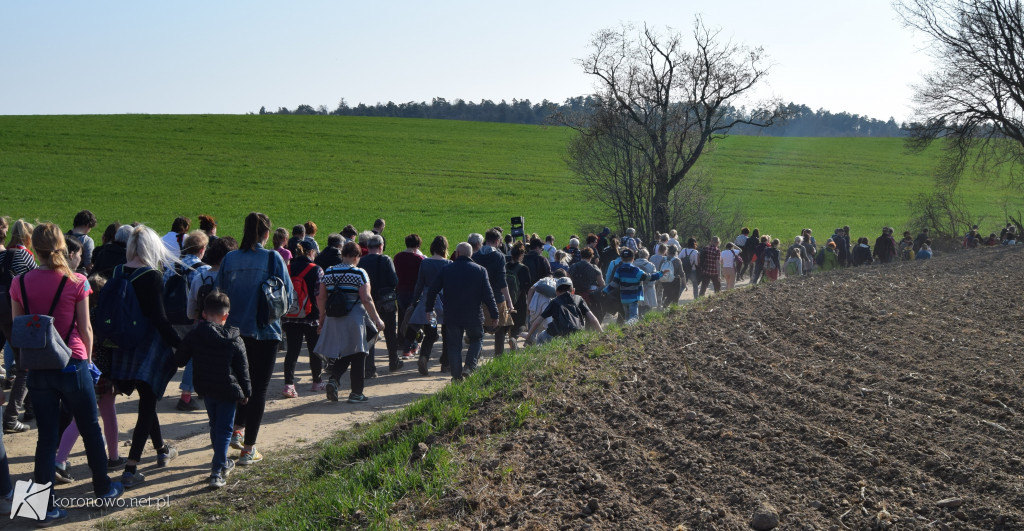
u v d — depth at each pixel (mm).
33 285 5137
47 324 5031
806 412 5949
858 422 5602
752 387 6668
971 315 9492
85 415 5320
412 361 11109
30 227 7359
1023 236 33594
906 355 7480
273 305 6375
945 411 5723
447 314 8500
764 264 20047
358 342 8305
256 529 4785
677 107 29219
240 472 6184
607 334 9070
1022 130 31406
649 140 30109
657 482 4848
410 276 10547
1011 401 5816
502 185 48281
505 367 7508
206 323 5797
